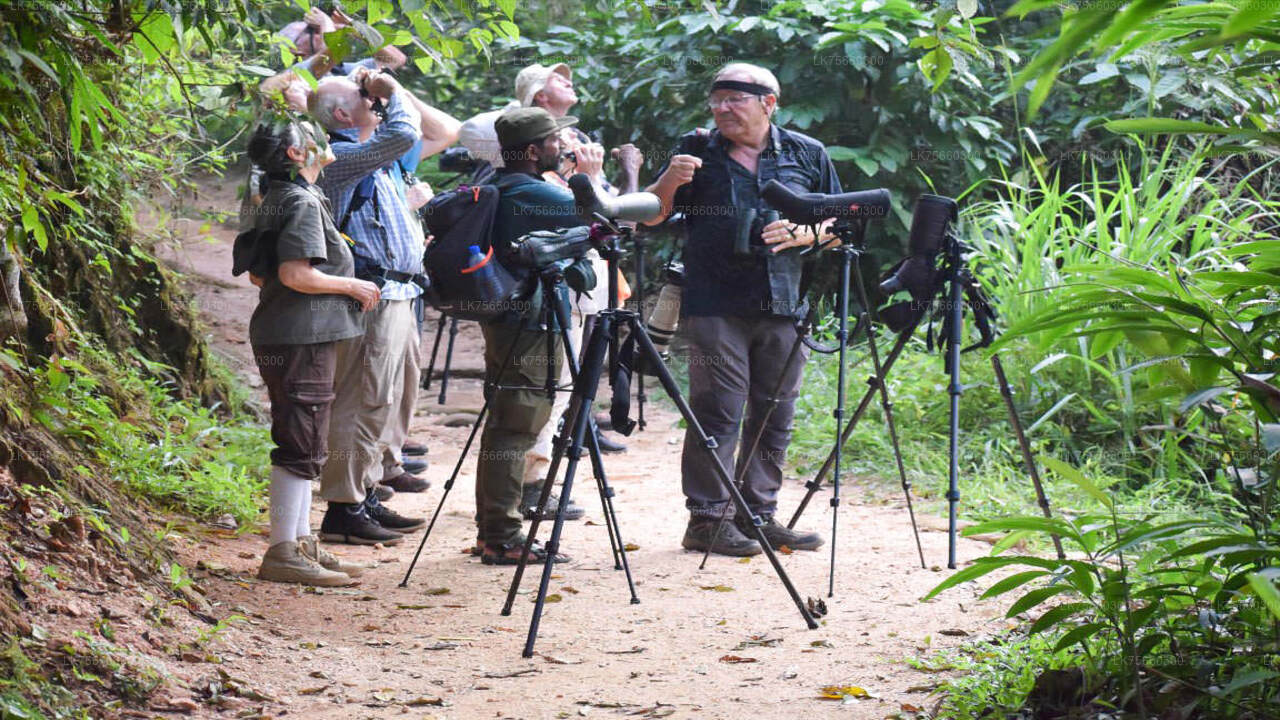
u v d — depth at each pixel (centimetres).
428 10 534
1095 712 404
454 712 446
